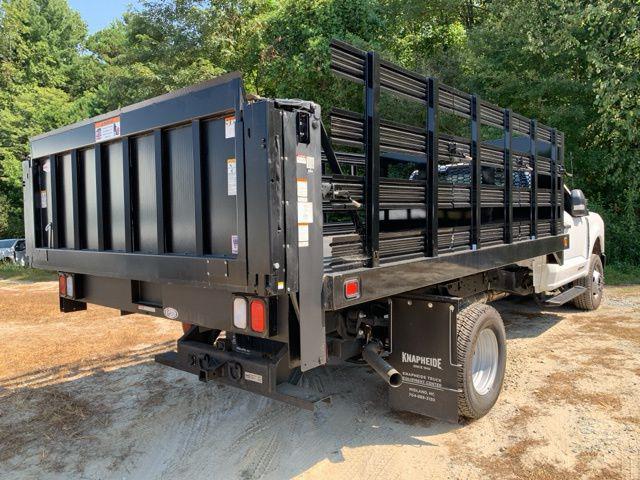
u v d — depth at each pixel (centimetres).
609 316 710
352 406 407
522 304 799
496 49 1409
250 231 247
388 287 295
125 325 719
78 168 373
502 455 328
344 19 1593
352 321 328
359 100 1409
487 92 1415
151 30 1786
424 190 333
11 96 2891
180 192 299
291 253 245
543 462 318
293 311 256
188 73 1605
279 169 241
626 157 1234
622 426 363
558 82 1285
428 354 351
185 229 297
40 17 3497
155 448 347
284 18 1627
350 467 316
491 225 415
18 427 384
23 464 329
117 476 313
